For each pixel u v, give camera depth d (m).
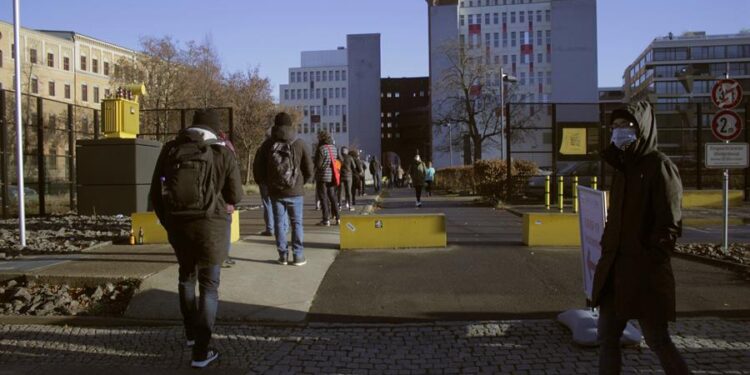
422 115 146.25
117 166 13.47
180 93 47.91
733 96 9.04
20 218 9.40
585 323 5.19
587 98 115.94
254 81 52.09
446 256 8.81
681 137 20.91
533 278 7.45
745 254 8.71
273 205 7.92
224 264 7.68
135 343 5.38
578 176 18.30
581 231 5.41
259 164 8.66
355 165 17.92
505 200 19.97
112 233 10.73
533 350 5.04
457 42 62.31
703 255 8.64
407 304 6.46
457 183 30.23
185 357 5.00
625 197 3.69
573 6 115.94
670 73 119.25
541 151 20.12
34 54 76.31
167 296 6.53
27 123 15.40
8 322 6.00
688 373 3.54
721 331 5.40
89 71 86.62
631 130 3.63
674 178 3.54
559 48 116.38
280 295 6.72
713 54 118.56
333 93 155.38
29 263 7.77
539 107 19.97
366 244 9.36
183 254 4.95
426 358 4.93
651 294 3.54
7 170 14.55
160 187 4.97
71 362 4.88
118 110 13.76
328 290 6.99
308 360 4.92
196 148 4.84
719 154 9.02
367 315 6.13
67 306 6.38
